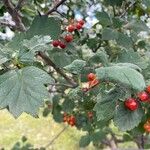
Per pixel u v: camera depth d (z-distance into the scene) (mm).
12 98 226
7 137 1390
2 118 1537
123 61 295
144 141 659
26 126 1462
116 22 414
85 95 300
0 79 234
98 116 258
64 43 385
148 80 268
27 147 680
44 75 234
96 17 419
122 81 236
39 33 335
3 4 395
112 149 703
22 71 237
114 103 258
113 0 426
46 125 1448
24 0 407
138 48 460
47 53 394
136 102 263
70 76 455
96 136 628
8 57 250
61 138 1309
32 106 223
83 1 471
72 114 548
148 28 424
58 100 603
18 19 389
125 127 258
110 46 431
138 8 477
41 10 474
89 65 290
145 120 302
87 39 454
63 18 432
